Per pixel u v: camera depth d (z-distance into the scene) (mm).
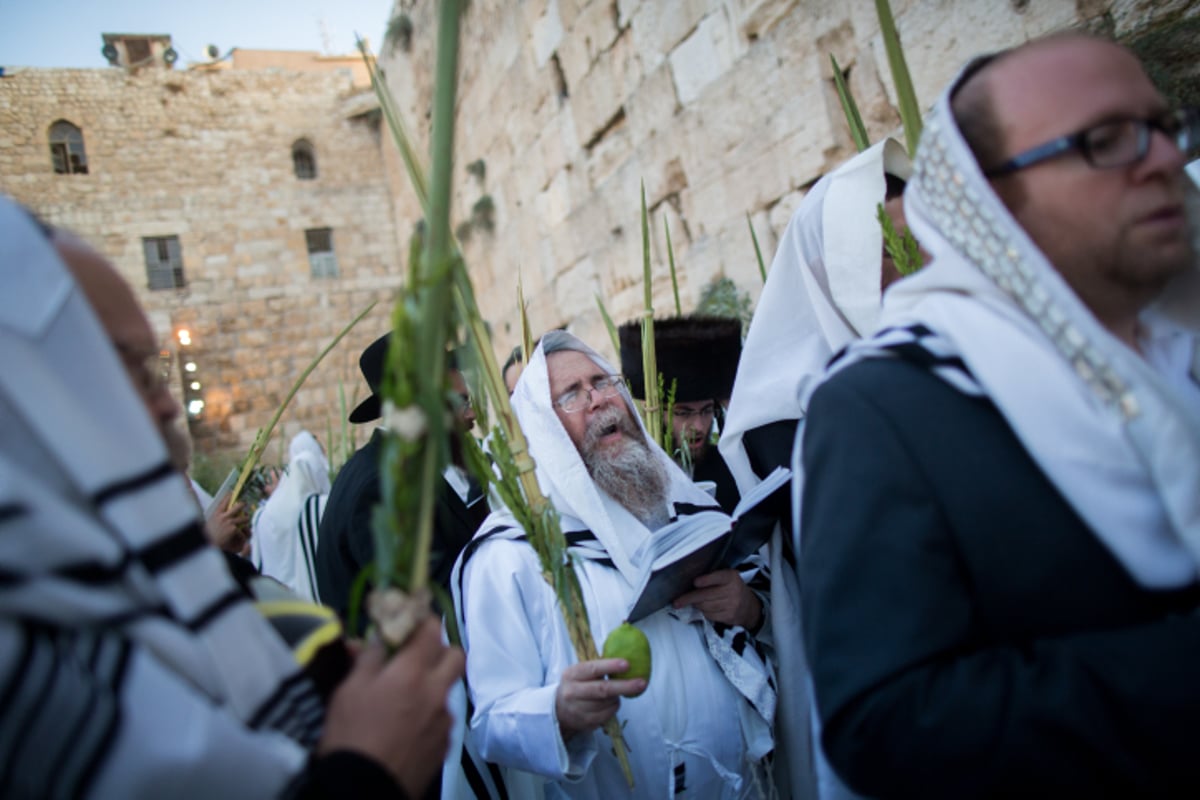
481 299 11711
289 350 16234
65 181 15445
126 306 888
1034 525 882
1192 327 1104
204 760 713
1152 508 854
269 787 759
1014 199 975
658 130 6680
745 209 5727
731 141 5781
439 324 869
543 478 1867
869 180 1610
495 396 1484
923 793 844
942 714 826
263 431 2758
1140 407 864
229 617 825
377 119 17062
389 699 855
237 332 15984
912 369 973
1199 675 778
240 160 16422
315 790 788
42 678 668
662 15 6375
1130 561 849
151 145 15977
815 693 936
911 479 917
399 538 876
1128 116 922
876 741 859
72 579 701
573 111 8031
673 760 1662
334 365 16359
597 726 1482
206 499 3672
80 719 675
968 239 976
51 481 721
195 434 15422
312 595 3525
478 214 10820
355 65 19922
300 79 16922
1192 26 2877
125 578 739
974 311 952
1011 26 3648
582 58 7680
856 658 885
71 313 759
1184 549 858
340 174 16969
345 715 859
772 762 1836
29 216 789
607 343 7977
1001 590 890
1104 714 784
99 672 699
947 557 904
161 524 778
